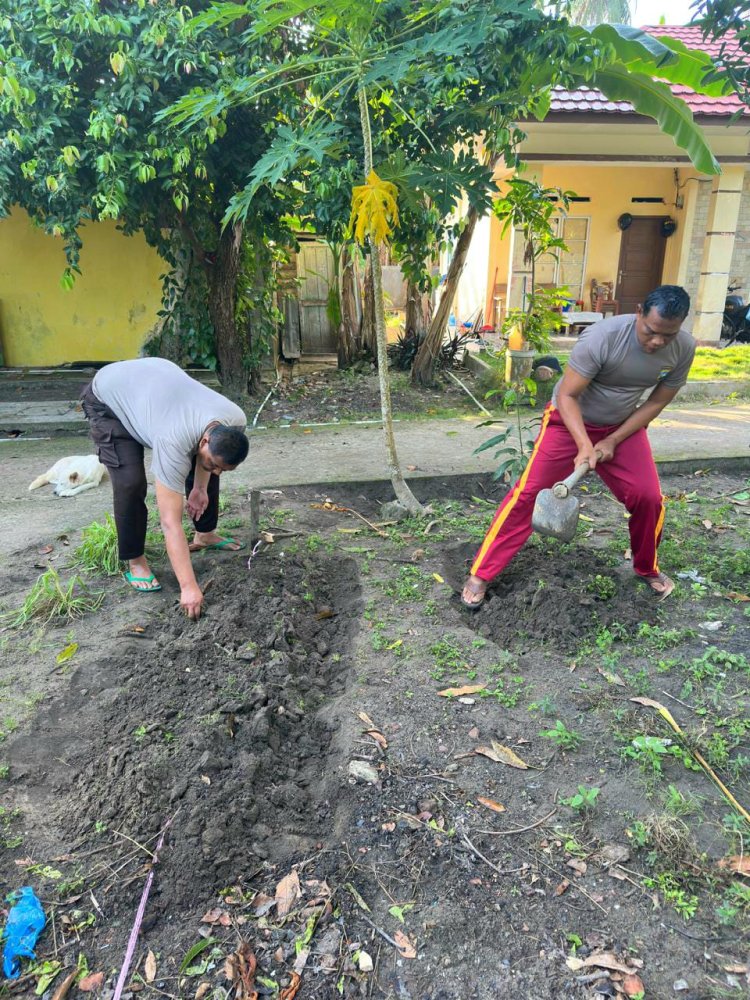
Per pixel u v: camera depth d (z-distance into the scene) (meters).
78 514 5.26
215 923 2.20
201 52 6.28
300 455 6.78
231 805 2.54
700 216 12.03
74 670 3.30
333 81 4.92
